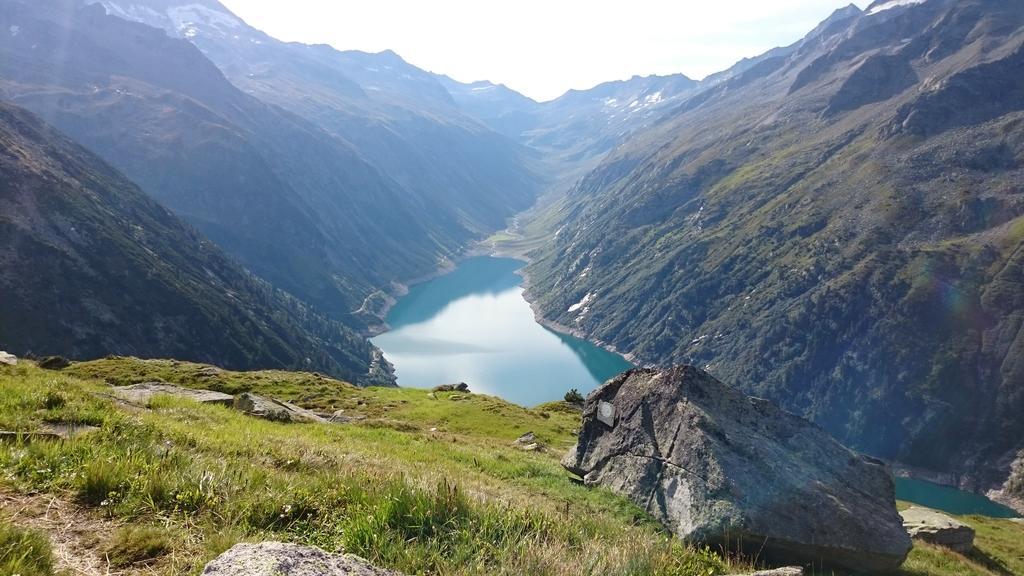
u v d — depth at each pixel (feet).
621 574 28.22
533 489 60.75
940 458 616.39
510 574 25.20
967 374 651.66
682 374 63.46
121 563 23.22
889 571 55.52
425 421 160.97
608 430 66.95
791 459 57.41
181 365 217.56
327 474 40.29
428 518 29.60
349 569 20.45
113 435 39.34
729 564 39.40
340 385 219.00
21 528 23.63
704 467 53.98
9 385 54.75
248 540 26.17
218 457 40.96
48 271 559.79
